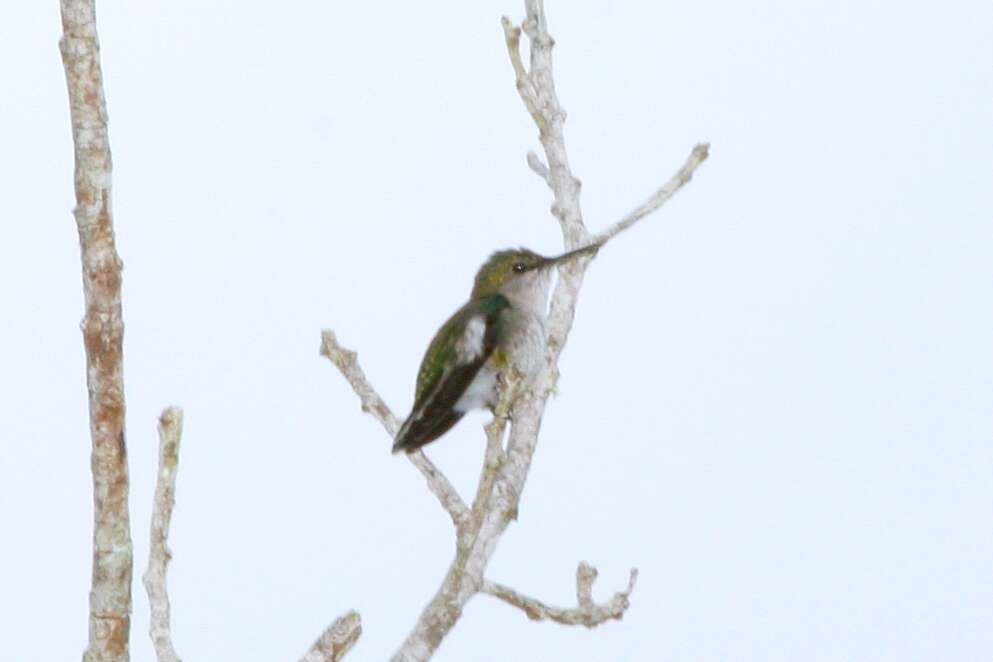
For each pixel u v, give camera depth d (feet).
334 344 36.09
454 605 28.50
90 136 24.76
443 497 34.78
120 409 25.17
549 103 39.34
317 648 26.43
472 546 28.48
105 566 25.11
